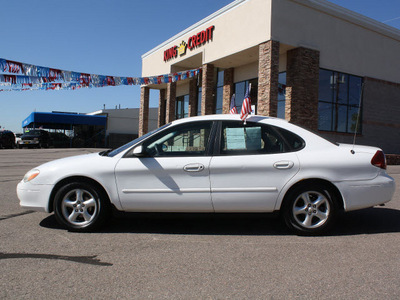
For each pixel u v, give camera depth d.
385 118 18.08
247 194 4.54
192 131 4.86
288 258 3.79
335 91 16.09
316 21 14.94
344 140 16.34
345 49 16.09
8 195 7.34
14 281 3.17
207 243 4.31
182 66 21.00
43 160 17.08
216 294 2.94
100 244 4.23
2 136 31.75
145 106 24.14
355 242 4.36
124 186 4.63
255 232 4.80
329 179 4.54
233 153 4.65
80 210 4.72
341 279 3.25
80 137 37.84
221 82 19.50
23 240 4.35
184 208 4.63
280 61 15.59
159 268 3.50
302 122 14.41
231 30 15.77
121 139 37.88
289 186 4.54
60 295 2.90
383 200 4.70
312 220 4.67
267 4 13.75
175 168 4.59
